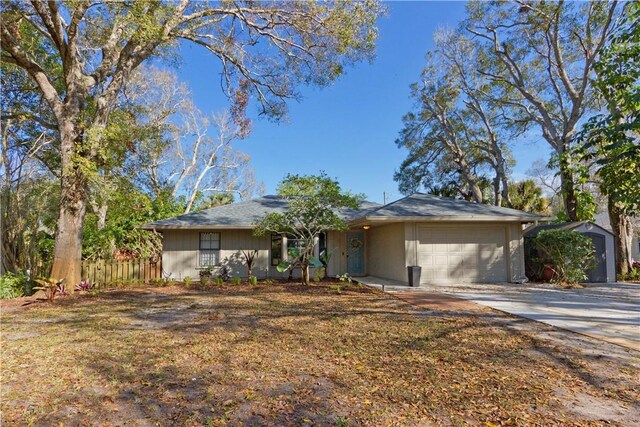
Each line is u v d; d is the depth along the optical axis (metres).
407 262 12.20
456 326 6.22
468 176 25.94
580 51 17.62
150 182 19.56
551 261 12.88
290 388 3.73
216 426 3.01
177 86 23.31
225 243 14.95
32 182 17.58
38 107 15.02
